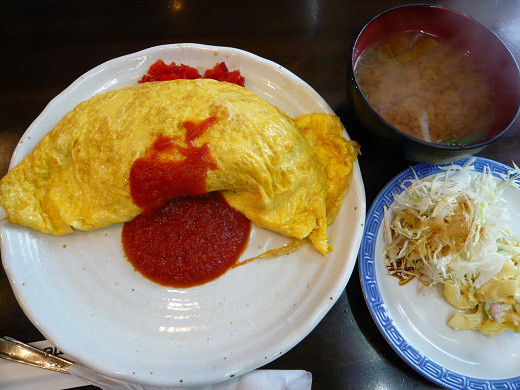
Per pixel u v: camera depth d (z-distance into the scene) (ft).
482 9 1.28
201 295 0.96
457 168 1.05
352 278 1.00
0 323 0.93
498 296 0.94
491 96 0.97
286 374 0.90
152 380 0.85
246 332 0.93
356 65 1.00
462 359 0.93
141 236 0.98
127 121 0.95
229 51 1.12
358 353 0.93
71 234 0.99
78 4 1.24
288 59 1.20
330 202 1.00
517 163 1.11
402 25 1.02
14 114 1.12
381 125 0.91
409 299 0.98
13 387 0.89
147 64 1.13
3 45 1.18
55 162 0.98
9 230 0.96
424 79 1.00
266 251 1.00
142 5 1.25
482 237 0.99
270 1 1.27
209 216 1.00
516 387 0.90
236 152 0.93
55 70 1.16
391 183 1.03
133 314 0.94
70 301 0.94
